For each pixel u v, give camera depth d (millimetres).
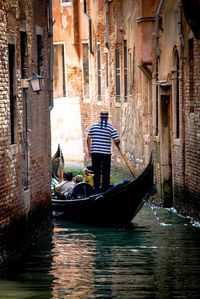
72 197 26078
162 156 28578
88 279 17734
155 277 17906
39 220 22234
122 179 36031
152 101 30328
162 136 28641
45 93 23594
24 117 21000
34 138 21828
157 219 25578
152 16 30500
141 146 32625
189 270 18516
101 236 22734
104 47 39562
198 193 24641
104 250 20734
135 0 32938
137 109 33344
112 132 25531
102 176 25672
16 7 19922
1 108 18453
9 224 18859
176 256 19969
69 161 45031
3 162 18516
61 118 45594
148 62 30578
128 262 19344
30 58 21500
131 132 34594
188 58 25906
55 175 30484
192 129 25391
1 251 18125
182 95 26625
